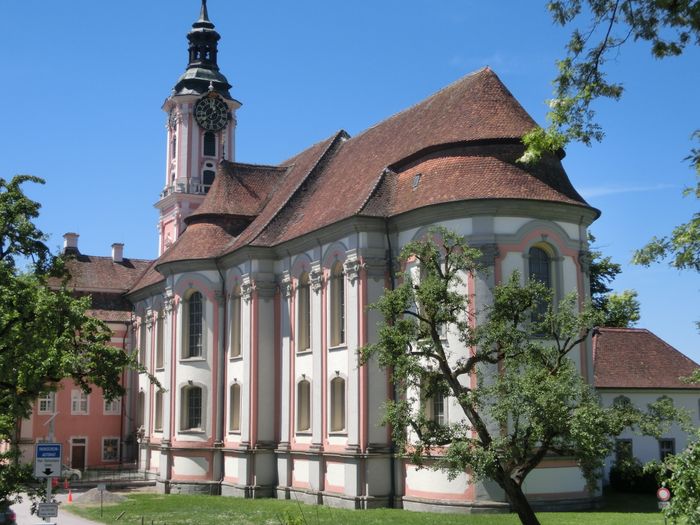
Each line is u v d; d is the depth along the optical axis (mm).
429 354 28297
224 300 54562
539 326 28469
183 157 83375
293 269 48656
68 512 44188
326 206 48188
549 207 38906
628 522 32125
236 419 52344
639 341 51281
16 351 29438
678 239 19906
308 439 45844
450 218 38812
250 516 39594
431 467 34281
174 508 43938
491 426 35594
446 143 40875
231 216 56750
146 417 64812
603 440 24828
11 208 31141
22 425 71062
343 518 35812
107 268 81750
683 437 49062
